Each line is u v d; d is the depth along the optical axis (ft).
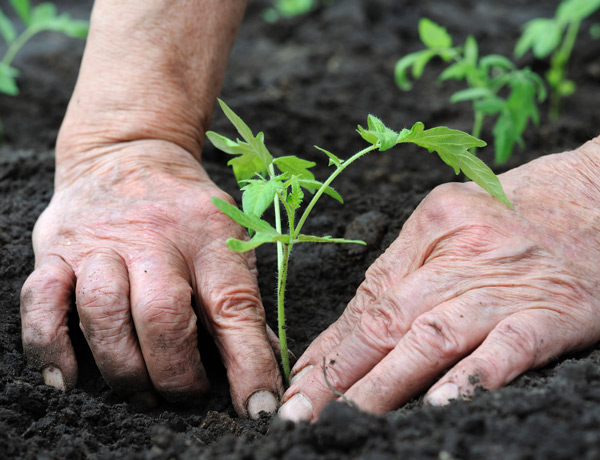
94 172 2.42
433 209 2.27
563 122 3.64
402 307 2.17
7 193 2.80
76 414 2.21
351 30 4.71
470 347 2.14
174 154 2.44
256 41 4.86
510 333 2.12
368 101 3.83
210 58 2.50
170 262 2.24
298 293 2.54
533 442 1.97
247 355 2.22
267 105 3.40
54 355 2.24
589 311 2.17
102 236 2.29
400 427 2.04
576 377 2.09
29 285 2.26
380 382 2.12
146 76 2.46
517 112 2.75
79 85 2.48
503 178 2.31
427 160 3.22
